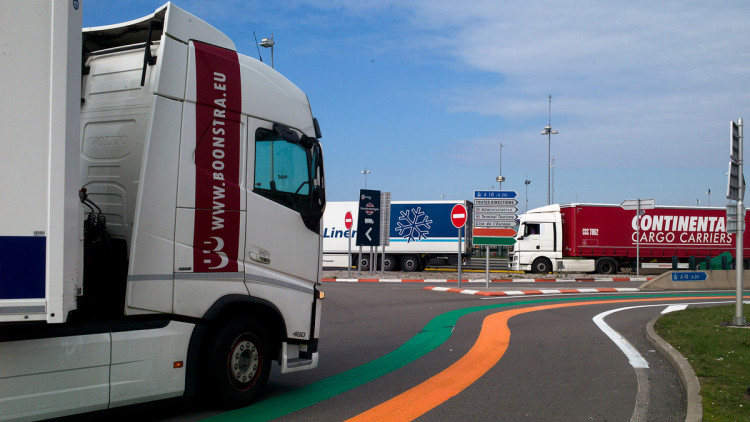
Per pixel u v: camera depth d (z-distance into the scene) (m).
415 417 5.67
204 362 5.57
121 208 5.49
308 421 5.47
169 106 5.24
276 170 6.17
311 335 6.55
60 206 4.00
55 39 4.03
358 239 26.48
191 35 5.53
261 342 6.01
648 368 8.02
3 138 3.90
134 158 5.47
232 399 5.71
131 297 4.91
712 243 31.31
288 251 6.25
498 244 20.53
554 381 7.24
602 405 6.17
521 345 9.73
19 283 3.89
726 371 7.14
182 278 5.25
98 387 4.61
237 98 5.79
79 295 4.65
